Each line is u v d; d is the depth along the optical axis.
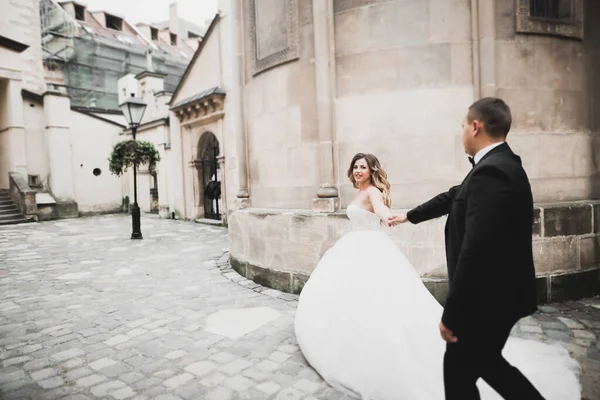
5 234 11.85
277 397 2.51
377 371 2.38
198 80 13.72
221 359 3.09
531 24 4.30
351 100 4.53
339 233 4.41
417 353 2.41
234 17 5.84
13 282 5.82
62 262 7.35
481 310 1.64
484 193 1.65
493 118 1.82
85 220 16.89
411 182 4.32
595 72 4.65
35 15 20.00
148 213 19.62
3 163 17.88
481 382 2.31
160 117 16.92
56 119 18.16
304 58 4.86
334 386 2.58
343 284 2.77
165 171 16.41
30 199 16.25
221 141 12.87
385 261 2.79
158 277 6.03
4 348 3.40
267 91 5.41
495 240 1.60
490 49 4.11
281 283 5.05
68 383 2.77
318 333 2.80
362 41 4.45
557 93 4.47
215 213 14.80
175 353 3.23
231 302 4.61
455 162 4.22
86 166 19.86
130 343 3.46
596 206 4.41
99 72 29.06
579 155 4.60
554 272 4.26
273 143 5.38
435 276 4.10
